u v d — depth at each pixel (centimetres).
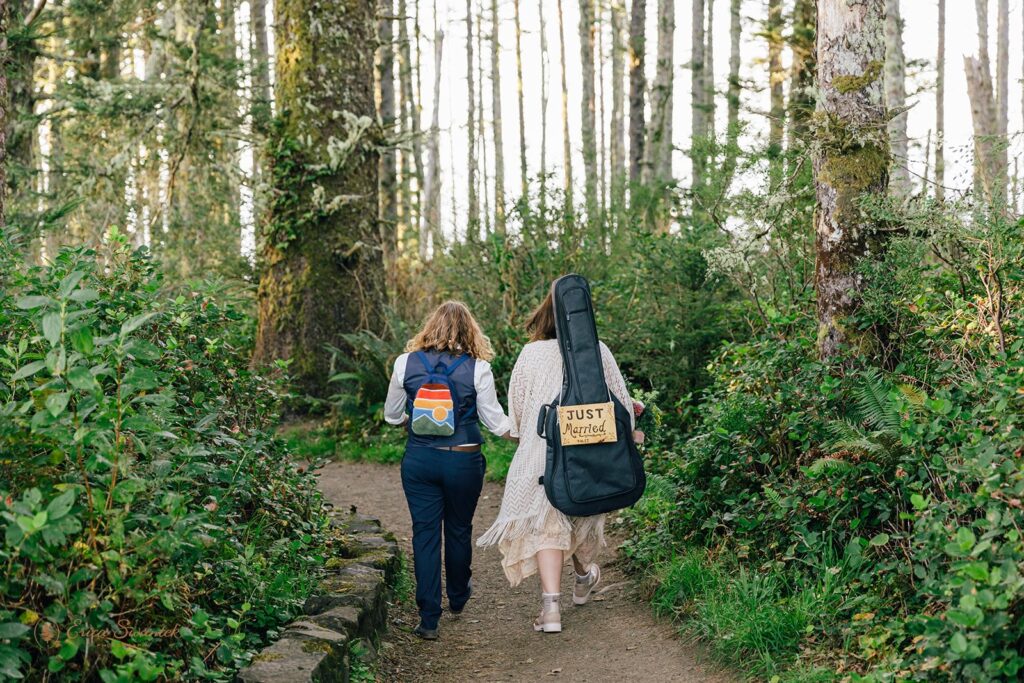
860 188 497
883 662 321
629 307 864
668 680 379
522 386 438
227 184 1301
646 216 1127
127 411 275
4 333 351
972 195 451
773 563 424
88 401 264
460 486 446
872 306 481
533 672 411
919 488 368
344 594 425
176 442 336
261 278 1115
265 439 458
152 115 1111
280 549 421
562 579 557
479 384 441
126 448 301
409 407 450
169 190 1166
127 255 432
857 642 354
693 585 445
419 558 454
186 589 293
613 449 414
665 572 468
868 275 484
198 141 1169
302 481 518
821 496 399
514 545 434
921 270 487
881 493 407
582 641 442
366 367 989
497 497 758
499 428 440
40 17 685
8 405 276
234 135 1103
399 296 1169
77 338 256
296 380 1043
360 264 1073
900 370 459
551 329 447
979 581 279
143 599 264
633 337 842
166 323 430
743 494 480
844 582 389
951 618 265
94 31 1159
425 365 440
